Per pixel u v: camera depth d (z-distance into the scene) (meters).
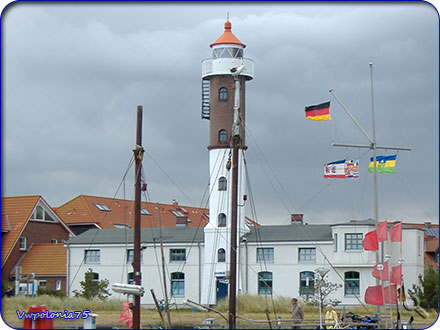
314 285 76.38
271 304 70.94
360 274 76.81
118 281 82.94
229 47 79.25
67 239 92.31
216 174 79.94
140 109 45.81
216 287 79.50
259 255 79.88
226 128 79.25
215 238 79.81
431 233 97.69
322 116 57.47
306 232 80.19
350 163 59.12
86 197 101.25
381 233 49.38
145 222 103.44
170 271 82.00
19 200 89.44
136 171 45.44
